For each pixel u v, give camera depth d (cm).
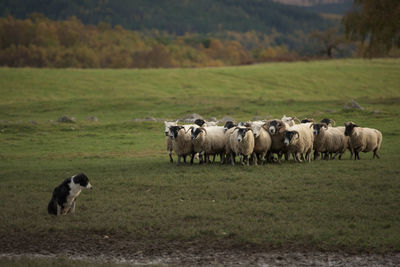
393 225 1174
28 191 1683
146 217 1320
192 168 2031
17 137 3484
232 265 1007
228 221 1257
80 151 2880
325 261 1010
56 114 5062
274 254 1055
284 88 7225
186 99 5916
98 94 6588
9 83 6969
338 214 1275
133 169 2089
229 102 5566
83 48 13888
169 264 1017
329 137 2180
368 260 1005
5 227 1250
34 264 986
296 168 1919
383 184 1554
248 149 1973
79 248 1124
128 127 3919
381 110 4256
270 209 1346
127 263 1016
